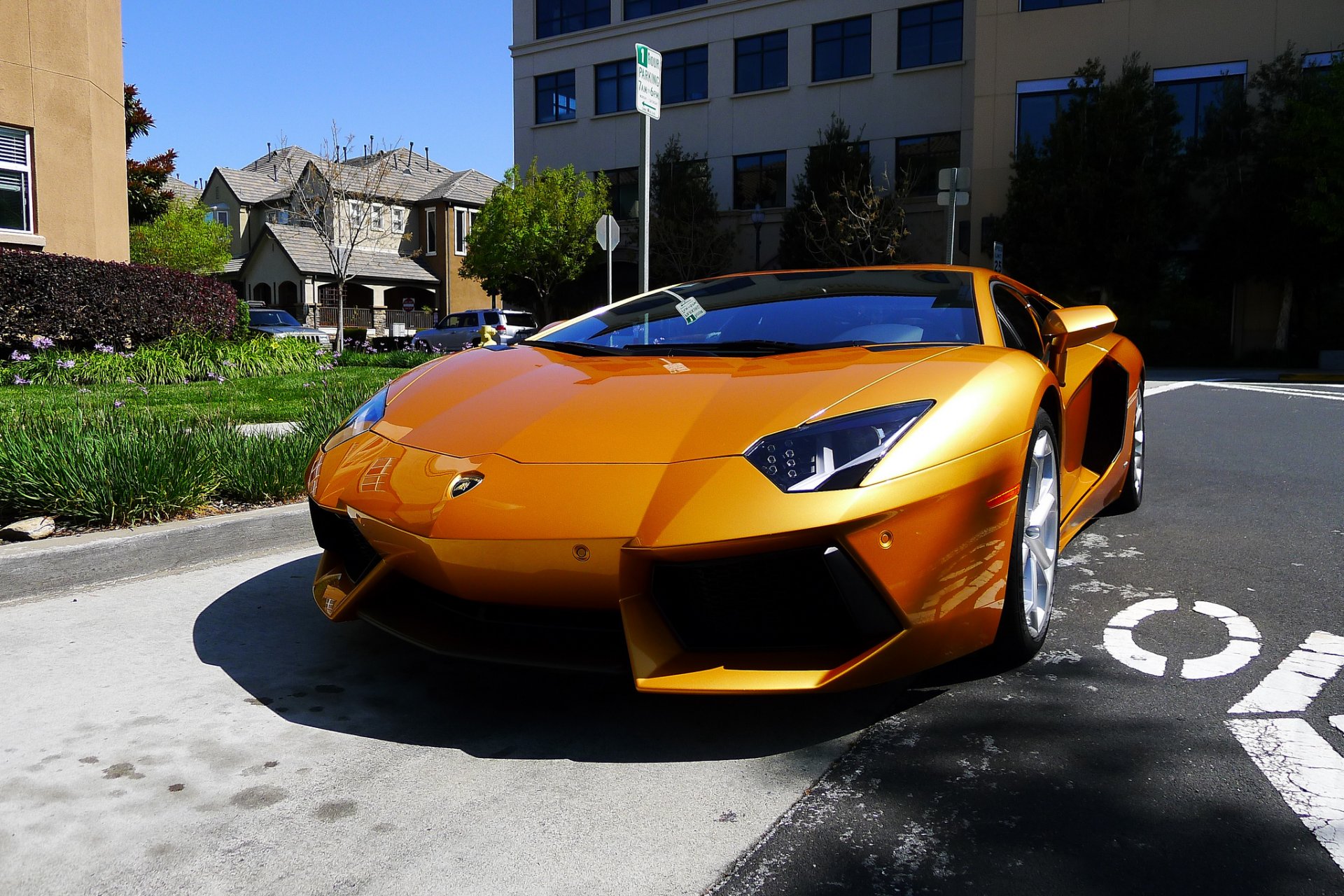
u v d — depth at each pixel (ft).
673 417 7.46
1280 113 56.59
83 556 11.00
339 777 6.61
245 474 13.61
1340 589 10.46
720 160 86.02
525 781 6.52
